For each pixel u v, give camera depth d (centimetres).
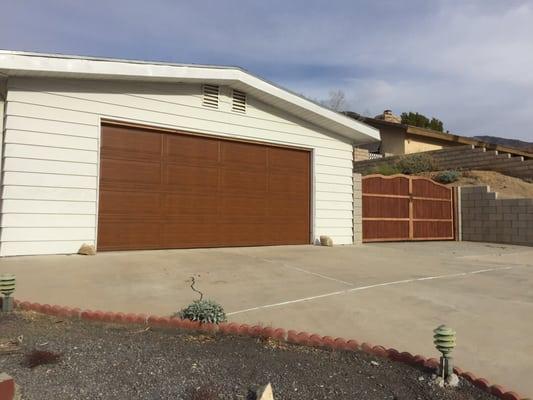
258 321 558
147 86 1027
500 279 896
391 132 2828
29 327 490
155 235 1030
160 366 405
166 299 631
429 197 1678
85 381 371
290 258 1015
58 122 913
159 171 1043
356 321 577
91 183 947
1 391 330
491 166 2067
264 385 374
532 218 1582
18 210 869
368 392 380
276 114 1252
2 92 923
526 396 394
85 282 700
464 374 412
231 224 1156
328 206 1360
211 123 1122
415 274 898
